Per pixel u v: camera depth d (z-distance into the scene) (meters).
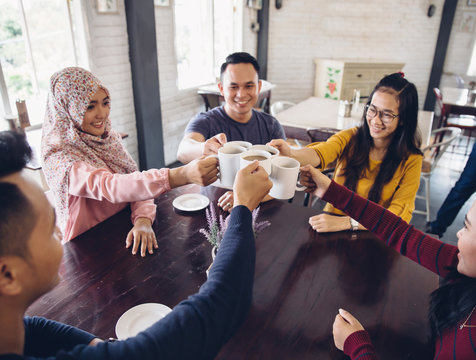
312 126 3.19
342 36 6.29
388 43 6.38
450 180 4.12
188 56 4.86
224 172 0.97
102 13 3.24
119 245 1.22
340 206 1.14
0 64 2.65
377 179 1.66
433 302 0.89
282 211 1.46
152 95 3.88
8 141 0.45
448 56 6.46
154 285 1.03
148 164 4.07
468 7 6.04
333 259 1.16
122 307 0.94
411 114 1.52
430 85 6.66
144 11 3.52
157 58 3.85
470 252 0.80
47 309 0.93
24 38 2.90
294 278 1.06
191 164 1.04
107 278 1.05
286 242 1.25
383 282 1.06
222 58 5.61
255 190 0.69
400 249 1.11
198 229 1.32
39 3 2.93
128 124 3.82
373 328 0.89
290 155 1.38
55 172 1.39
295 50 6.27
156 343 0.46
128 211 1.45
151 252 1.17
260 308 0.94
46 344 0.67
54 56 3.15
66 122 1.48
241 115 1.95
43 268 0.48
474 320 0.76
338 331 0.82
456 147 5.24
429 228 2.86
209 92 4.52
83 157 1.47
